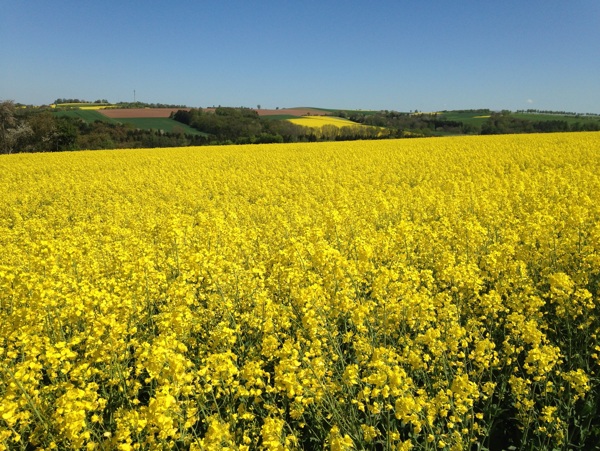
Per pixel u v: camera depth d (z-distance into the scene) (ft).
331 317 20.51
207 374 15.23
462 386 13.73
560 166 74.23
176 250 28.53
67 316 19.58
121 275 27.17
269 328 17.84
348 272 22.15
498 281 22.81
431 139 160.97
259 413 16.42
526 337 15.98
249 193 67.41
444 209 42.01
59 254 27.40
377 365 13.48
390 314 19.44
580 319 20.42
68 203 60.95
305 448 15.93
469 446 13.98
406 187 61.41
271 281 24.90
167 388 12.53
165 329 18.97
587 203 35.63
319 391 14.88
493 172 70.28
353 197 53.52
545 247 26.12
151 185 76.07
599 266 22.16
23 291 21.93
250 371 14.67
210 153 134.41
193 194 62.85
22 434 14.43
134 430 13.73
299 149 137.49
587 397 16.40
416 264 29.01
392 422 15.51
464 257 27.71
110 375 16.58
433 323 20.70
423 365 15.96
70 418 12.29
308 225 40.34
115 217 50.11
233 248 30.96
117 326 16.70
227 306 20.63
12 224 54.24
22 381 14.15
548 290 23.06
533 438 15.52
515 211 42.42
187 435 13.70
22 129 220.84
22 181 85.20
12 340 18.71
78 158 127.65
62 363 16.52
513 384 15.07
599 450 14.48
